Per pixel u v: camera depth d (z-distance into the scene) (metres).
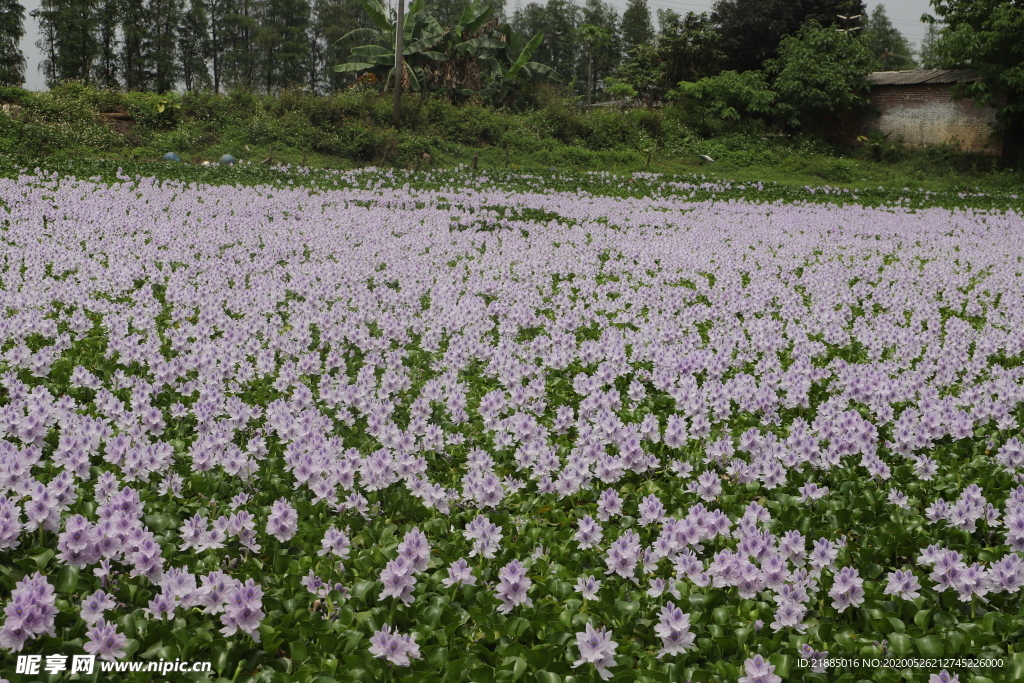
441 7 96.25
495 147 35.06
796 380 7.49
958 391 8.26
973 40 37.16
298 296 11.31
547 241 16.59
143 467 5.27
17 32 66.25
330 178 25.50
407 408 7.13
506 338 8.86
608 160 35.69
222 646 3.80
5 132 26.84
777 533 5.20
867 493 5.72
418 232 17.08
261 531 4.89
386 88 37.00
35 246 12.76
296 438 5.77
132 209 17.39
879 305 12.91
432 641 4.00
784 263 15.55
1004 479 5.97
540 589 4.46
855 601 4.24
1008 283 14.06
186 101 32.16
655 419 6.21
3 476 4.70
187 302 10.23
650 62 51.06
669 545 4.59
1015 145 39.75
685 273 14.34
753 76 43.06
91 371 7.79
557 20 91.44
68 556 4.14
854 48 42.06
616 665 3.85
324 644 3.90
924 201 28.80
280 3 80.06
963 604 4.43
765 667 3.62
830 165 37.22
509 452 6.29
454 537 4.99
